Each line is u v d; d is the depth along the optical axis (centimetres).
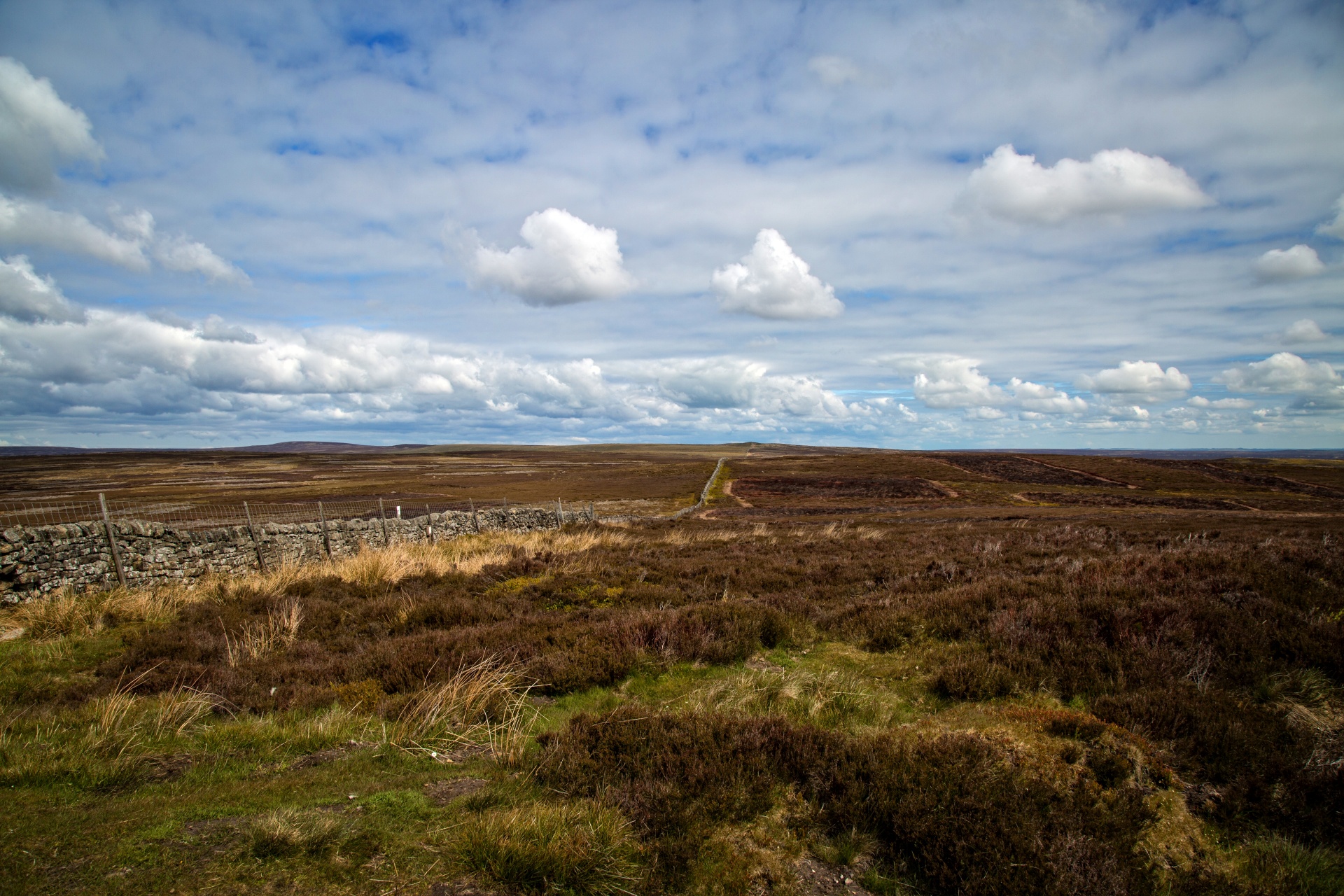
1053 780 453
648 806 431
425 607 1089
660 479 9419
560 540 2275
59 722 595
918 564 1503
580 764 489
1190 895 379
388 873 368
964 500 6331
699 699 644
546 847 380
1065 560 1286
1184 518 4081
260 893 346
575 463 16162
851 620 924
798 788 462
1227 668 624
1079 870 371
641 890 369
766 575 1404
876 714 597
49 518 3112
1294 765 473
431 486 8400
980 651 735
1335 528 3069
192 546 1476
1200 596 794
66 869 359
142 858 373
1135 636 698
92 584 1224
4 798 441
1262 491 7712
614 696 682
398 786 477
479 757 539
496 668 736
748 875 383
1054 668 655
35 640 930
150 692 712
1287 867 397
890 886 385
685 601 1191
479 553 1884
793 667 760
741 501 6250
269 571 1523
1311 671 614
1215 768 472
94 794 459
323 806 445
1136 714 539
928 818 404
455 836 402
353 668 761
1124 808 425
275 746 548
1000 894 365
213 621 1018
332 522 1988
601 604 1166
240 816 429
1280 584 841
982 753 471
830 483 8200
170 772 500
